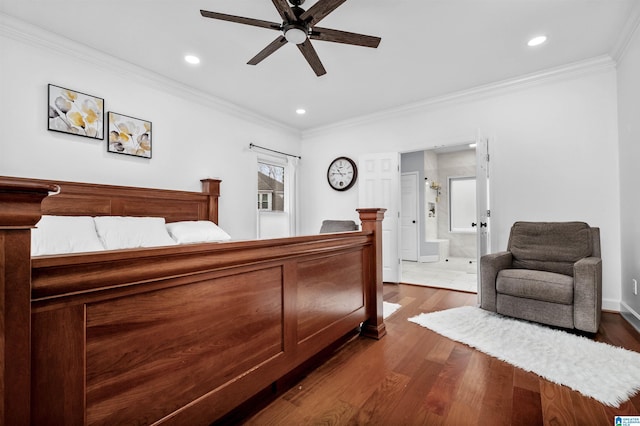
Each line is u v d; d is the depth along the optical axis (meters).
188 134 3.49
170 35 2.46
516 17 2.25
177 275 1.04
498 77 3.24
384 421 1.35
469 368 1.81
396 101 3.92
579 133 2.99
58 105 2.47
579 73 2.97
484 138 3.26
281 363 1.51
